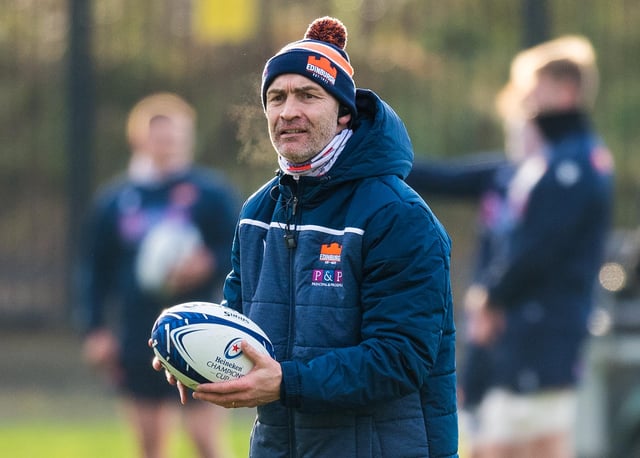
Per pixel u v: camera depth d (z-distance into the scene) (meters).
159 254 26.78
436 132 46.53
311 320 12.79
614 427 26.86
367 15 46.78
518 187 23.30
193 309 12.89
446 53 47.34
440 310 12.73
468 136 46.78
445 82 47.03
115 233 27.48
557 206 22.64
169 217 27.16
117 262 27.69
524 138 24.00
